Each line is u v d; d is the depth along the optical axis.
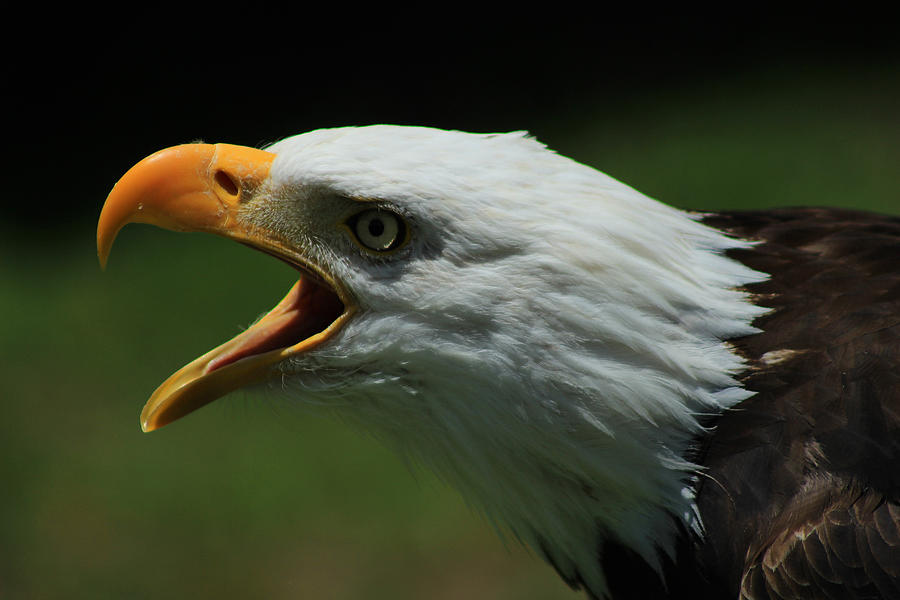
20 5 21.36
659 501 4.63
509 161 4.58
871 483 4.29
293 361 4.87
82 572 10.70
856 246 5.00
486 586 10.16
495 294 4.48
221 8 21.31
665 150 16.30
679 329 4.55
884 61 17.88
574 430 4.53
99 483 11.66
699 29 19.44
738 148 16.03
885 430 4.33
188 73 20.06
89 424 12.51
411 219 4.51
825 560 4.24
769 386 4.54
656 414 4.50
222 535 10.98
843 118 16.44
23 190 17.50
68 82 19.97
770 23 19.42
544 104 18.11
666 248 4.60
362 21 20.91
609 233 4.48
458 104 18.44
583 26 20.00
